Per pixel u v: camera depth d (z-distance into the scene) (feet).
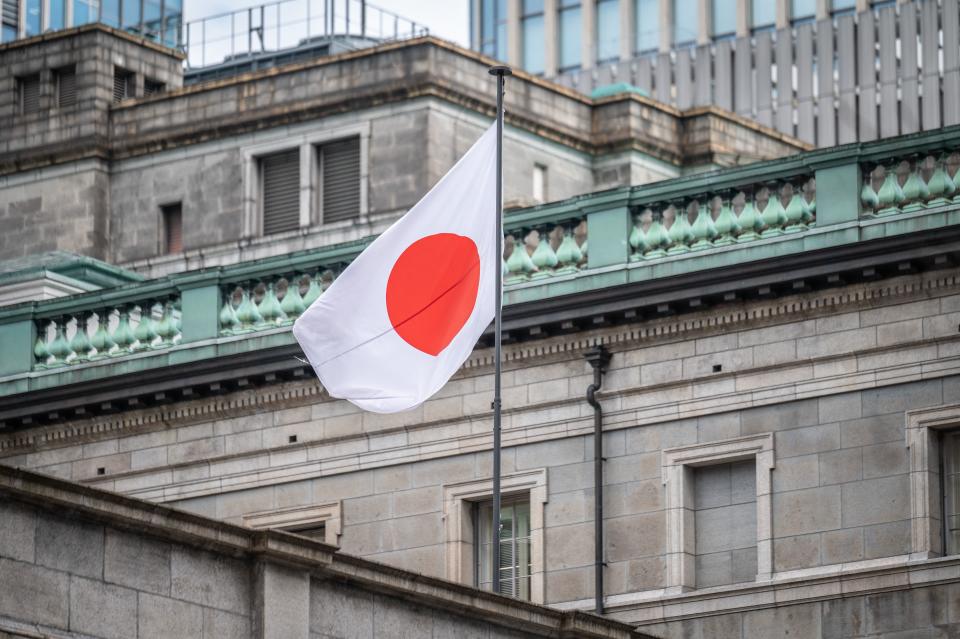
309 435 260.62
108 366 272.51
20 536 155.63
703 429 241.14
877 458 233.14
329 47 358.02
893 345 233.55
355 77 316.19
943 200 233.76
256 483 262.67
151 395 267.80
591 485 245.24
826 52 501.15
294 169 319.88
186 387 265.95
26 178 335.26
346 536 256.73
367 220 311.27
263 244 317.83
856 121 495.41
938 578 227.81
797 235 237.86
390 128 313.32
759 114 506.48
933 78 489.67
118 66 337.93
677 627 238.48
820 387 236.22
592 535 244.22
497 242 224.33
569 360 248.32
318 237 314.35
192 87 327.26
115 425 271.49
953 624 226.58
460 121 313.94
